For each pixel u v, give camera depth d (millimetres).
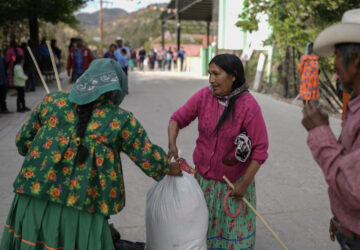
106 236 1804
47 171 1702
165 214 2021
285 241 2975
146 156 1823
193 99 2193
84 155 1698
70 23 15352
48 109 1807
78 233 1752
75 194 1691
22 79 8086
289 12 10289
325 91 9492
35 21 14211
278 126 6969
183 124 2283
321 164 1291
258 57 12562
